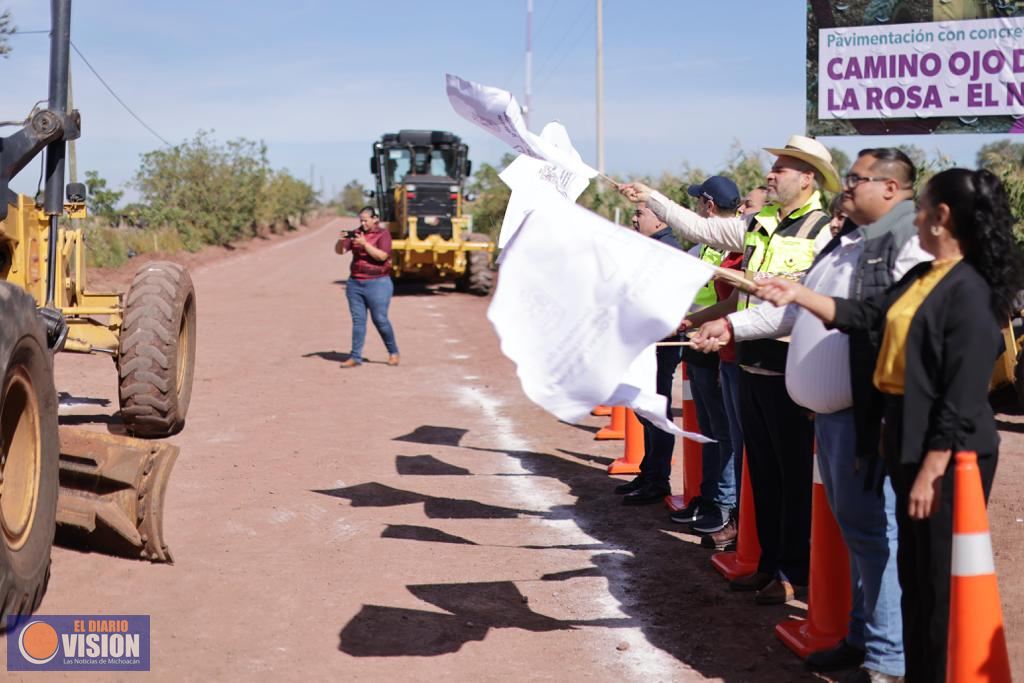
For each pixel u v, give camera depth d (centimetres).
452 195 2181
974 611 287
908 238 340
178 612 427
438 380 1084
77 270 738
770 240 440
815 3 1129
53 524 426
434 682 371
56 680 357
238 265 3284
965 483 286
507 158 3541
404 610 443
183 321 737
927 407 297
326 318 1684
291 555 511
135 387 683
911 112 1117
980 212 293
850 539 358
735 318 397
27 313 398
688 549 535
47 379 418
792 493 455
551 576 493
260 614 430
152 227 3606
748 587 471
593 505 621
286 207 6041
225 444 755
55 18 522
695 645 410
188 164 4141
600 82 2611
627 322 322
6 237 554
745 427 461
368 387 1031
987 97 1086
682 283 319
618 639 416
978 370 287
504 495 641
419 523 575
